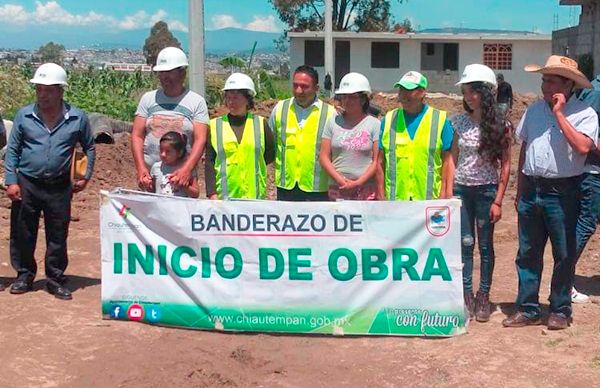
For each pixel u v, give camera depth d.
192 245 6.29
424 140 6.21
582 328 6.27
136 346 5.96
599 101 6.46
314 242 6.13
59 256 7.02
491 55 43.56
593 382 5.28
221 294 6.28
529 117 6.16
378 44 43.38
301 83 6.63
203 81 12.02
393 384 5.34
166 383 5.34
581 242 6.73
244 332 6.29
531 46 43.25
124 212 6.38
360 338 6.15
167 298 6.37
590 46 32.91
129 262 6.42
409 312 6.12
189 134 6.75
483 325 6.38
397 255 6.07
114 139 15.30
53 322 6.37
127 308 6.45
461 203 6.06
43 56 54.06
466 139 6.25
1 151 12.79
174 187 6.65
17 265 7.06
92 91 23.61
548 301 7.04
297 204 6.11
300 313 6.21
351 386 5.32
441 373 5.45
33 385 5.28
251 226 6.19
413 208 6.01
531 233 6.24
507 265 8.48
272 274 6.21
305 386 5.32
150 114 6.79
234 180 6.68
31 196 6.83
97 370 5.52
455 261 6.03
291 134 6.76
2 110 17.31
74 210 10.95
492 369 5.51
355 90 6.28
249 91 6.57
